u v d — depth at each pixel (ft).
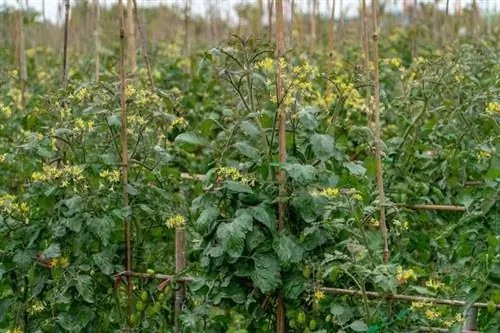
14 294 13.10
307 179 10.84
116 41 39.68
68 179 12.42
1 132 18.15
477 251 12.43
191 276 12.87
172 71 27.66
